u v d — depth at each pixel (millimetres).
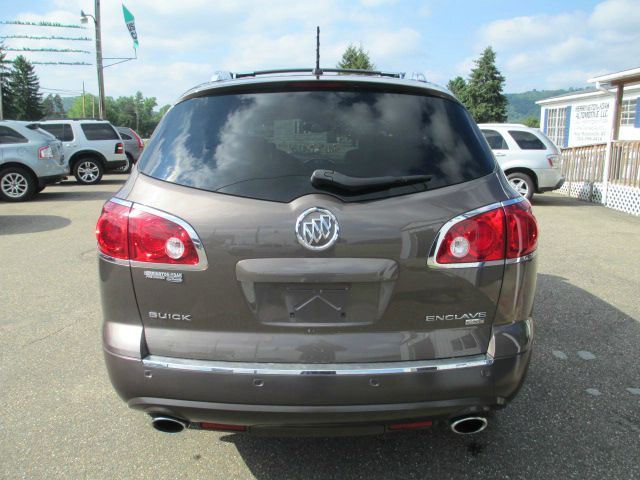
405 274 2180
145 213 2219
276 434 2268
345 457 2758
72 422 3074
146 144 2531
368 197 2199
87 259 6836
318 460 2736
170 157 2363
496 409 2316
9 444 2859
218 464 2709
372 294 2188
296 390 2139
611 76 13492
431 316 2223
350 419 2166
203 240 2168
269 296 2182
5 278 5957
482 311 2266
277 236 2141
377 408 2154
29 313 4836
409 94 2498
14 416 3127
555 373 3660
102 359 3889
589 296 5328
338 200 2180
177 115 2508
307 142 2326
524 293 2340
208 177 2264
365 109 2422
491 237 2234
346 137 2344
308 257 2145
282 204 2178
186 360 2211
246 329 2203
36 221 9609
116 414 3168
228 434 2980
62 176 13133
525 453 2779
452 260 2201
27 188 12289
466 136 2451
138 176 2375
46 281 5848
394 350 2193
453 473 2623
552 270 6332
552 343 4168
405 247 2168
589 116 20703
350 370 2141
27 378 3592
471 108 49531
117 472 2643
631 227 9336
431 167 2311
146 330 2264
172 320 2232
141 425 3057
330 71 3004
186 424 2297
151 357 2227
